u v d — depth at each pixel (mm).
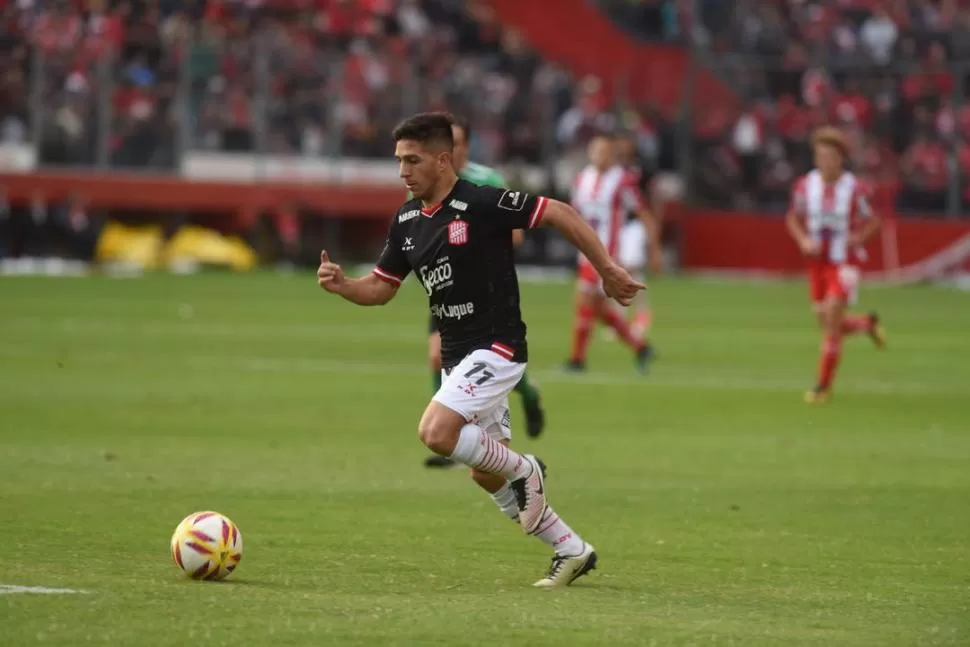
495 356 27484
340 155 139000
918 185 154125
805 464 44594
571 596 26922
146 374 65125
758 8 169000
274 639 22984
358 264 143750
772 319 103438
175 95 132500
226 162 134875
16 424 49781
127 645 22453
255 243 137250
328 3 149375
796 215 61156
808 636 24094
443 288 27734
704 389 64562
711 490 39812
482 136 143500
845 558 31078
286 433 49281
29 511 34344
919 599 27188
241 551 27578
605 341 88062
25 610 24547
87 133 129125
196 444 46406
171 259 133500
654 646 23188
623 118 150250
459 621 24531
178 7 139750
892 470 43562
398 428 51031
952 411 57969
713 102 156750
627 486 40375
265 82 136125
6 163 126688
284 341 81625
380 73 140500
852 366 75938
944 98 155750
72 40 128875
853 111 156125
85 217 129625
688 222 156000
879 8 170875
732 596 27266
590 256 27219
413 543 31766
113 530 32250
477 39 159375
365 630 23719
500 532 33219
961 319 107188
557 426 52688
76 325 86562
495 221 27422
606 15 168375
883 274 154125
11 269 126188
